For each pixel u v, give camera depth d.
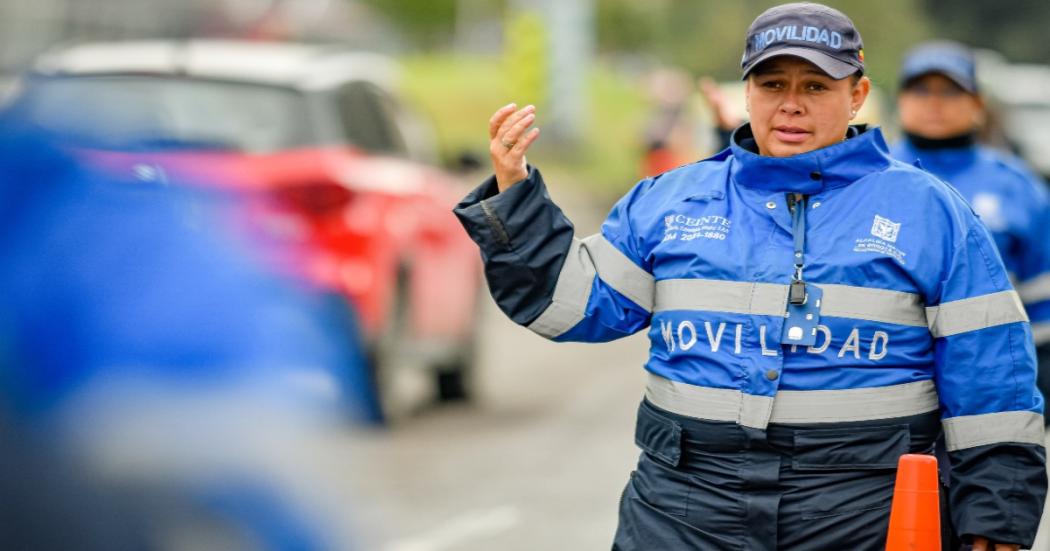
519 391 27.20
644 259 9.47
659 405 9.34
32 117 12.02
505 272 9.44
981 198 14.32
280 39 93.00
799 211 9.16
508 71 75.56
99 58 20.45
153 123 19.62
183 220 12.09
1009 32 119.38
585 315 9.45
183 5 75.12
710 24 107.62
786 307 9.02
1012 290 9.17
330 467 12.73
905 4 102.12
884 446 9.01
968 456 9.12
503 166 9.47
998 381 9.08
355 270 20.56
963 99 14.57
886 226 9.09
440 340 24.34
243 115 20.16
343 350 20.11
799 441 8.98
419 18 178.12
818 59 9.11
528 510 17.98
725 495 9.09
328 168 20.38
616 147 88.06
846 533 8.98
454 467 20.17
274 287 13.48
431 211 24.02
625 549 9.41
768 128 9.33
